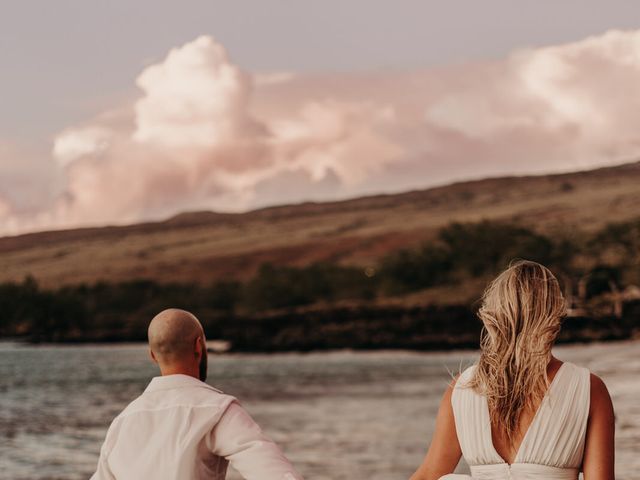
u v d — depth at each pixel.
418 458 18.22
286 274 142.62
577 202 170.38
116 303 148.38
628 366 46.97
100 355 104.31
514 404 2.90
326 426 26.08
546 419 2.86
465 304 104.94
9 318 144.62
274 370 68.69
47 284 161.12
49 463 19.05
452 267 126.19
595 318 89.06
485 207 185.12
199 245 189.38
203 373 3.27
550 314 2.91
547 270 2.99
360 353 96.31
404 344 97.12
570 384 2.88
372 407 33.84
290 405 35.91
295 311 108.69
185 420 3.00
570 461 2.87
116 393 48.50
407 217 193.38
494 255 125.31
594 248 119.62
